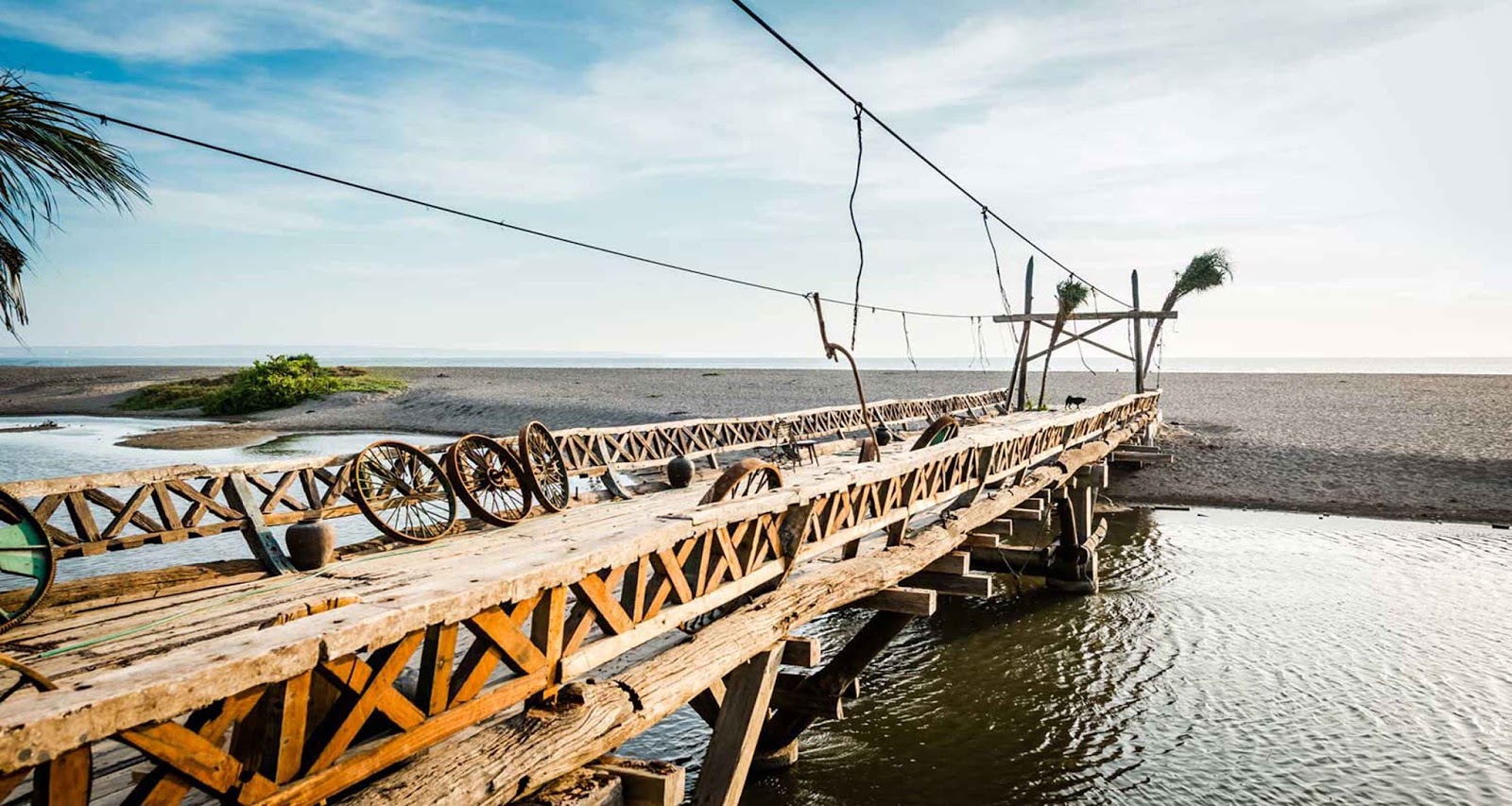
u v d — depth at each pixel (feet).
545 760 12.19
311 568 22.49
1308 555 55.67
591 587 13.93
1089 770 27.37
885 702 32.76
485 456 29.12
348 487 26.61
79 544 19.72
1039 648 38.42
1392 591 46.98
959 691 33.78
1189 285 85.46
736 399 152.56
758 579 19.26
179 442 119.44
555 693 13.33
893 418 76.84
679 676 15.90
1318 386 160.25
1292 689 33.55
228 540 52.65
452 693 11.41
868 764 27.84
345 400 162.61
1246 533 62.69
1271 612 43.16
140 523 21.12
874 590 24.49
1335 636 39.52
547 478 31.32
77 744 7.04
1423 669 35.42
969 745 29.25
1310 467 81.66
